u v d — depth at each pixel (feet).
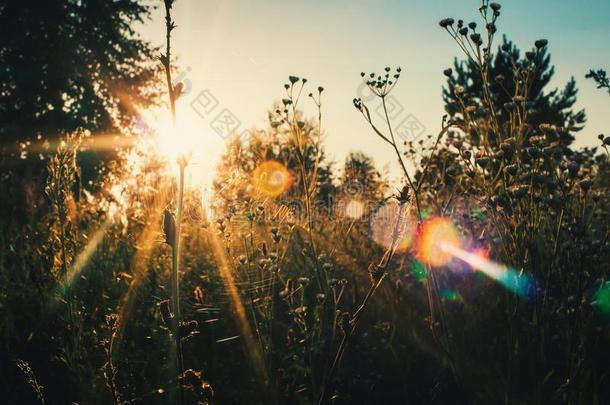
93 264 12.27
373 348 10.60
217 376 9.70
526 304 8.70
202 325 10.91
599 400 8.06
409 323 11.11
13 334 10.69
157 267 12.63
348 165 20.47
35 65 80.07
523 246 8.63
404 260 14.67
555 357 9.43
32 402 9.25
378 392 9.66
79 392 8.73
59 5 80.53
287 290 9.62
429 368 10.18
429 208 12.35
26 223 17.71
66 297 8.89
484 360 9.53
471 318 10.33
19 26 79.30
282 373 9.16
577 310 8.08
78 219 15.44
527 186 8.41
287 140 12.68
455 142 9.89
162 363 8.83
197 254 15.21
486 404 8.50
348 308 11.09
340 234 16.53
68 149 8.84
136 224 15.67
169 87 5.76
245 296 10.96
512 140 9.09
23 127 74.74
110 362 7.13
